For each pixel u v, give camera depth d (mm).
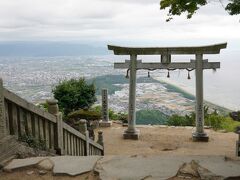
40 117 5215
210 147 12094
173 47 13125
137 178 3641
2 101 4242
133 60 13477
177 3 6562
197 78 13102
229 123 15852
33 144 4902
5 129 4359
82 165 4109
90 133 11922
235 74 70375
